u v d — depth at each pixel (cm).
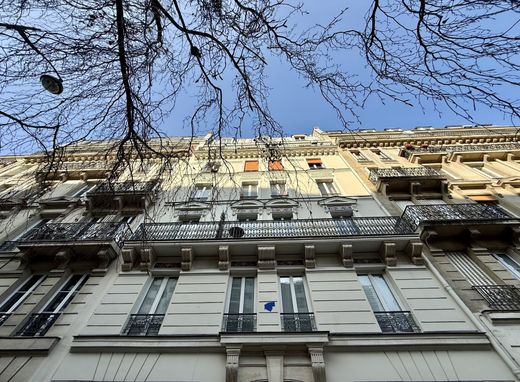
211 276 945
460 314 789
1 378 671
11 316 838
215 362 689
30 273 1019
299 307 853
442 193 1359
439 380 638
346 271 940
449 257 1014
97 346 723
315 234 1048
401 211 1260
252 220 1242
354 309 811
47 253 1035
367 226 1073
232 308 856
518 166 1541
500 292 841
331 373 659
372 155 1817
